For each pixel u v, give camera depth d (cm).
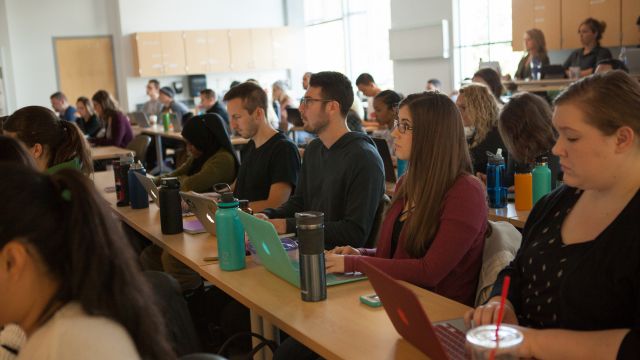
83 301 98
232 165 392
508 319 155
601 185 140
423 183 208
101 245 100
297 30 1377
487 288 196
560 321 150
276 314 177
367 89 748
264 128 344
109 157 693
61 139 318
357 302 184
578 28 752
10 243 95
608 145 136
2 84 1213
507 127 318
